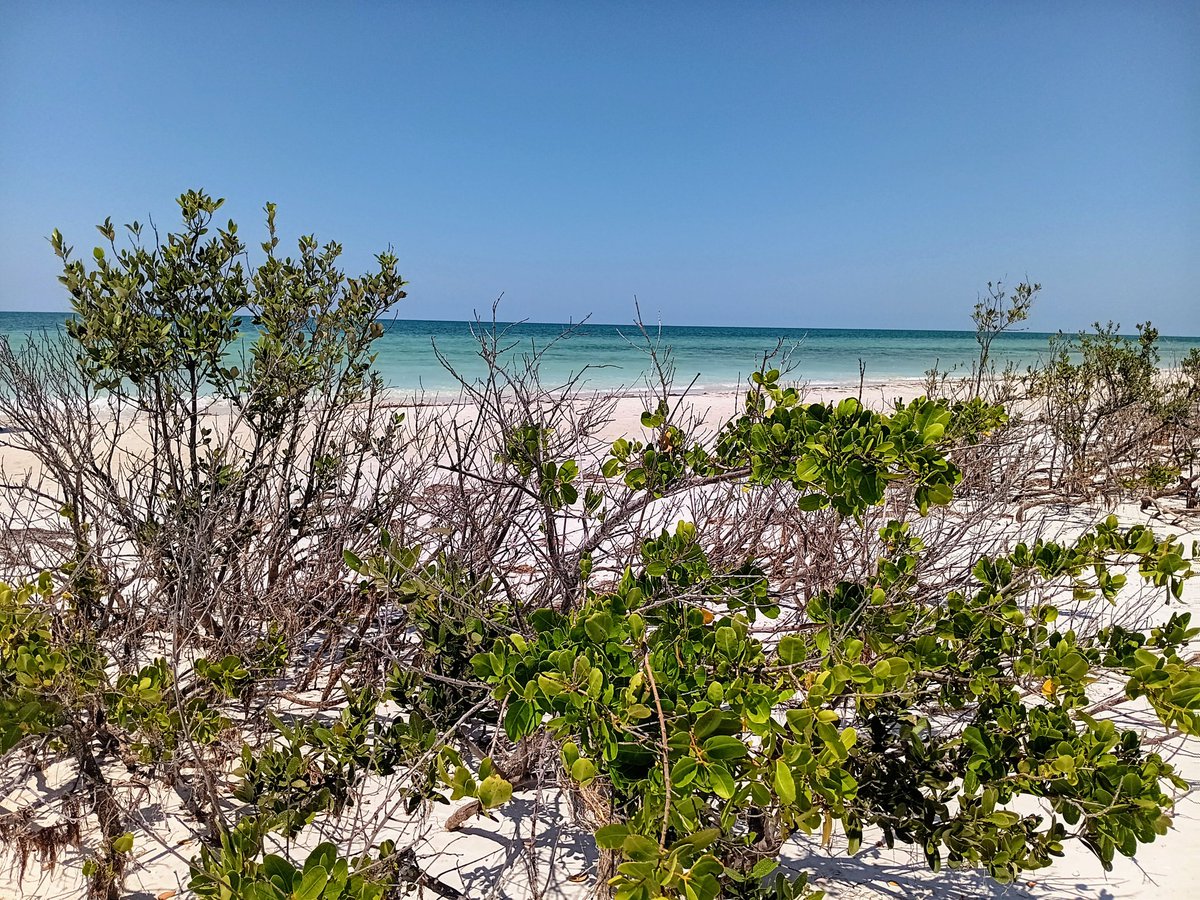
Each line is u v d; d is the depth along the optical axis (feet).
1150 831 6.24
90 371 11.35
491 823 9.31
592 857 8.68
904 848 9.23
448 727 8.76
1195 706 6.53
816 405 7.81
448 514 11.25
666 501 13.07
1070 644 7.87
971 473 15.35
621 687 5.93
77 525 11.37
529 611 10.23
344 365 14.33
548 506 9.23
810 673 6.41
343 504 12.71
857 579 11.30
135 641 10.56
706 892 4.58
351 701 8.84
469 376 77.46
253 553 12.14
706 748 5.15
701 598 8.31
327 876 5.31
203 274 12.46
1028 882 8.64
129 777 9.57
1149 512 23.94
